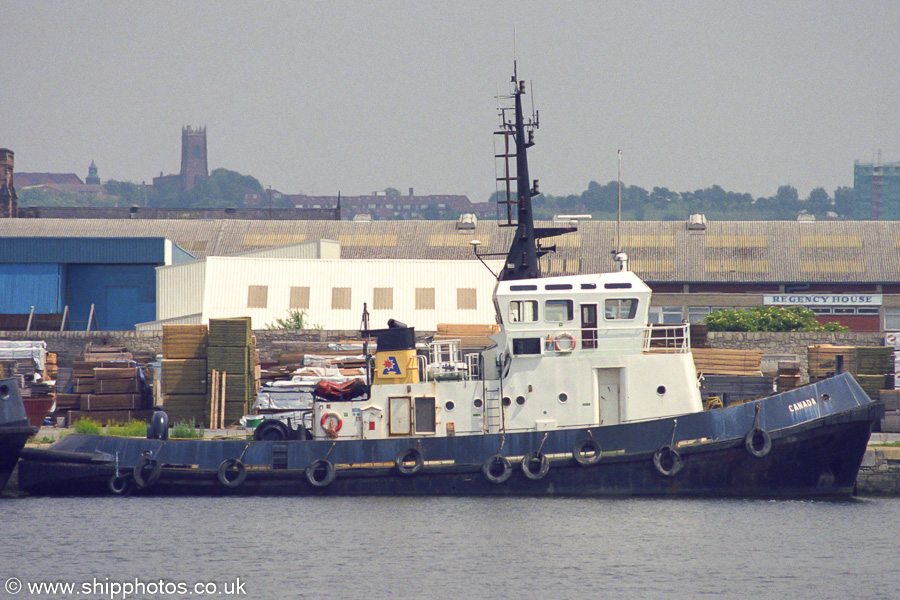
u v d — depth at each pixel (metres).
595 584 100.12
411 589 99.00
